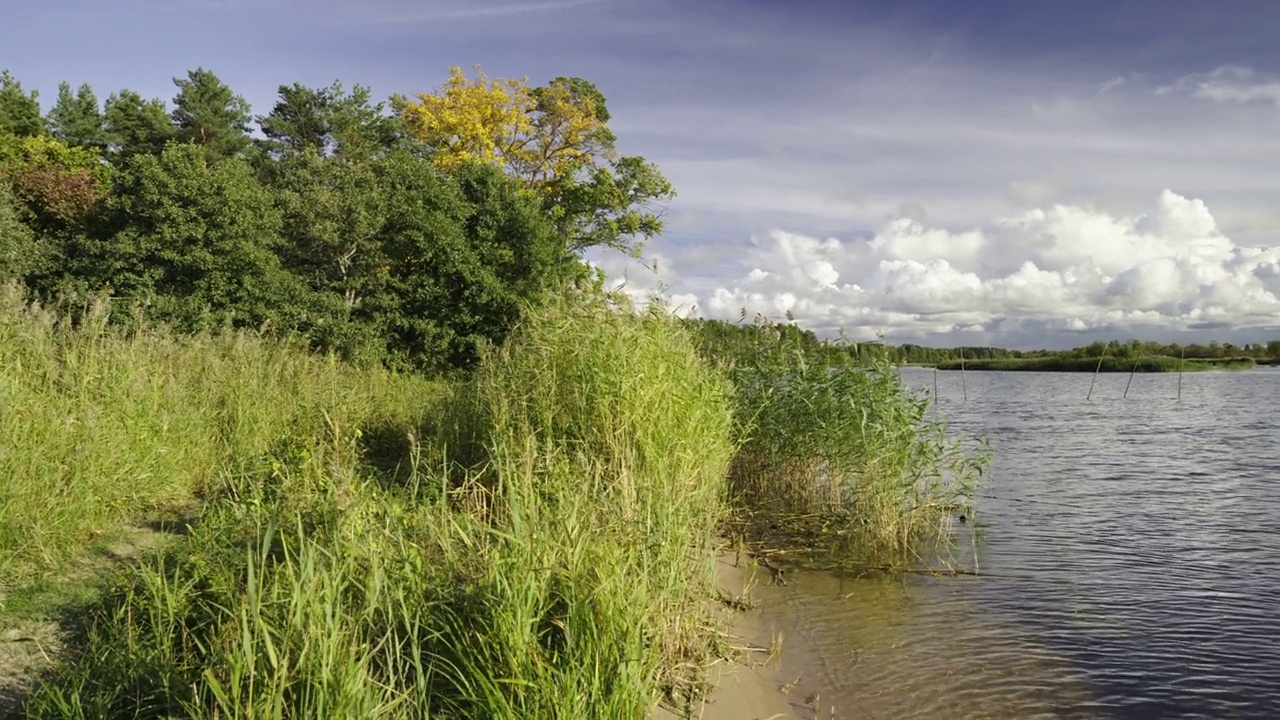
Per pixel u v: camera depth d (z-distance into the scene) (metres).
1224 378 61.25
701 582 6.81
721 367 11.71
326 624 4.08
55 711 4.20
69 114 40.47
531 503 5.75
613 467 7.82
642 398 8.52
